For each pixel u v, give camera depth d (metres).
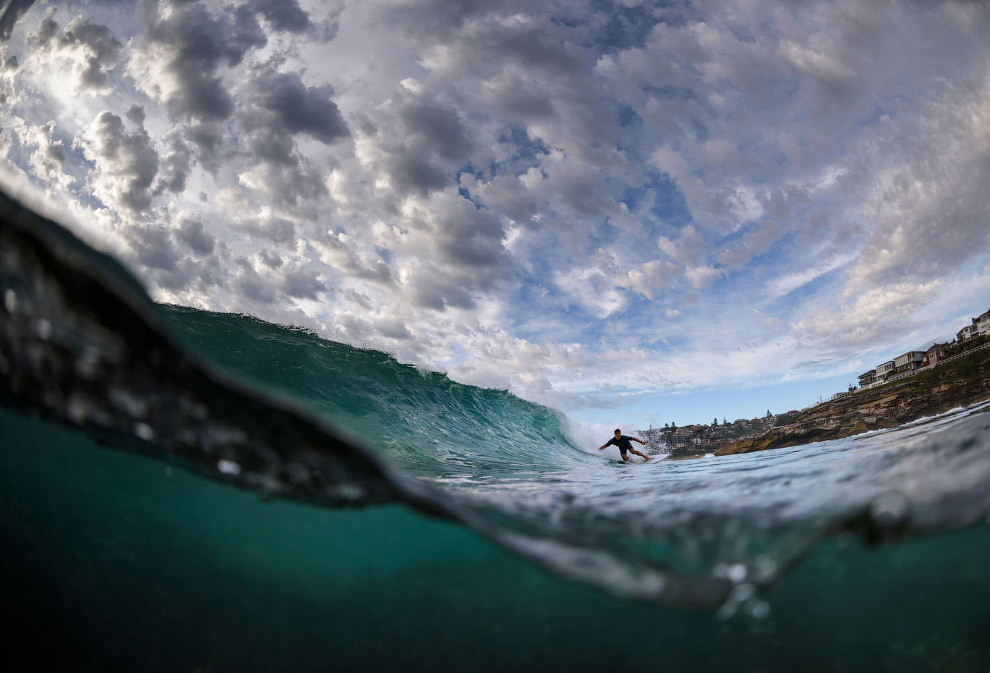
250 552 3.01
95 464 2.83
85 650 2.30
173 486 2.88
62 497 2.77
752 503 2.94
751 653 2.55
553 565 2.14
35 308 1.99
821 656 2.50
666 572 2.04
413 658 2.52
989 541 2.81
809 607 2.75
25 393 2.50
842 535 2.28
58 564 2.55
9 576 2.29
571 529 2.54
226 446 2.48
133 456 2.79
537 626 2.76
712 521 2.57
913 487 2.79
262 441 2.38
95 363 2.13
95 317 1.90
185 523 2.94
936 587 2.88
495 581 2.91
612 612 2.73
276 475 2.64
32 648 2.16
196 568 2.88
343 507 2.88
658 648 2.62
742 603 1.99
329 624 2.70
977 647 2.55
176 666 2.37
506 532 2.38
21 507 2.56
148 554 2.84
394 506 2.73
